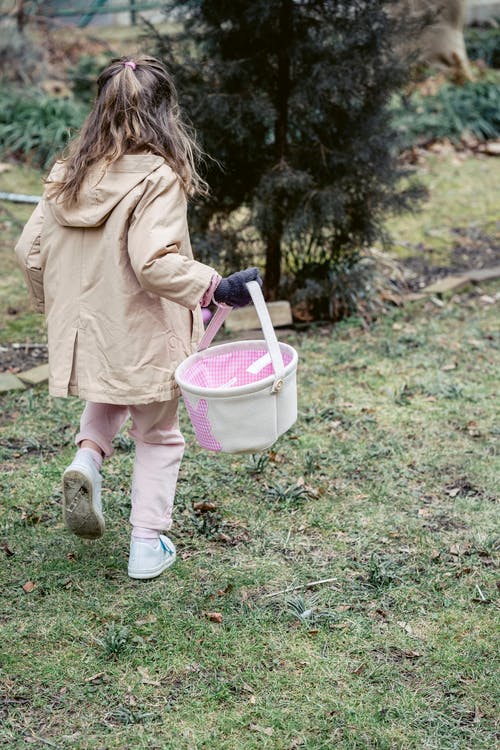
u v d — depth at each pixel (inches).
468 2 514.0
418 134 387.9
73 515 115.6
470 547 131.0
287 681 104.3
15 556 128.6
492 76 445.7
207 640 111.0
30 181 330.0
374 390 185.8
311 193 205.0
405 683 104.1
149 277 102.7
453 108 406.6
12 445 162.7
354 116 207.5
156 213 103.7
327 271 223.0
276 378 106.5
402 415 174.4
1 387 184.5
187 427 169.8
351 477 152.2
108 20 521.7
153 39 209.5
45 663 107.0
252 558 128.9
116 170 106.0
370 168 207.6
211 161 205.8
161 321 110.7
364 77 201.2
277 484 148.4
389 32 201.3
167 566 125.6
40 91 379.6
